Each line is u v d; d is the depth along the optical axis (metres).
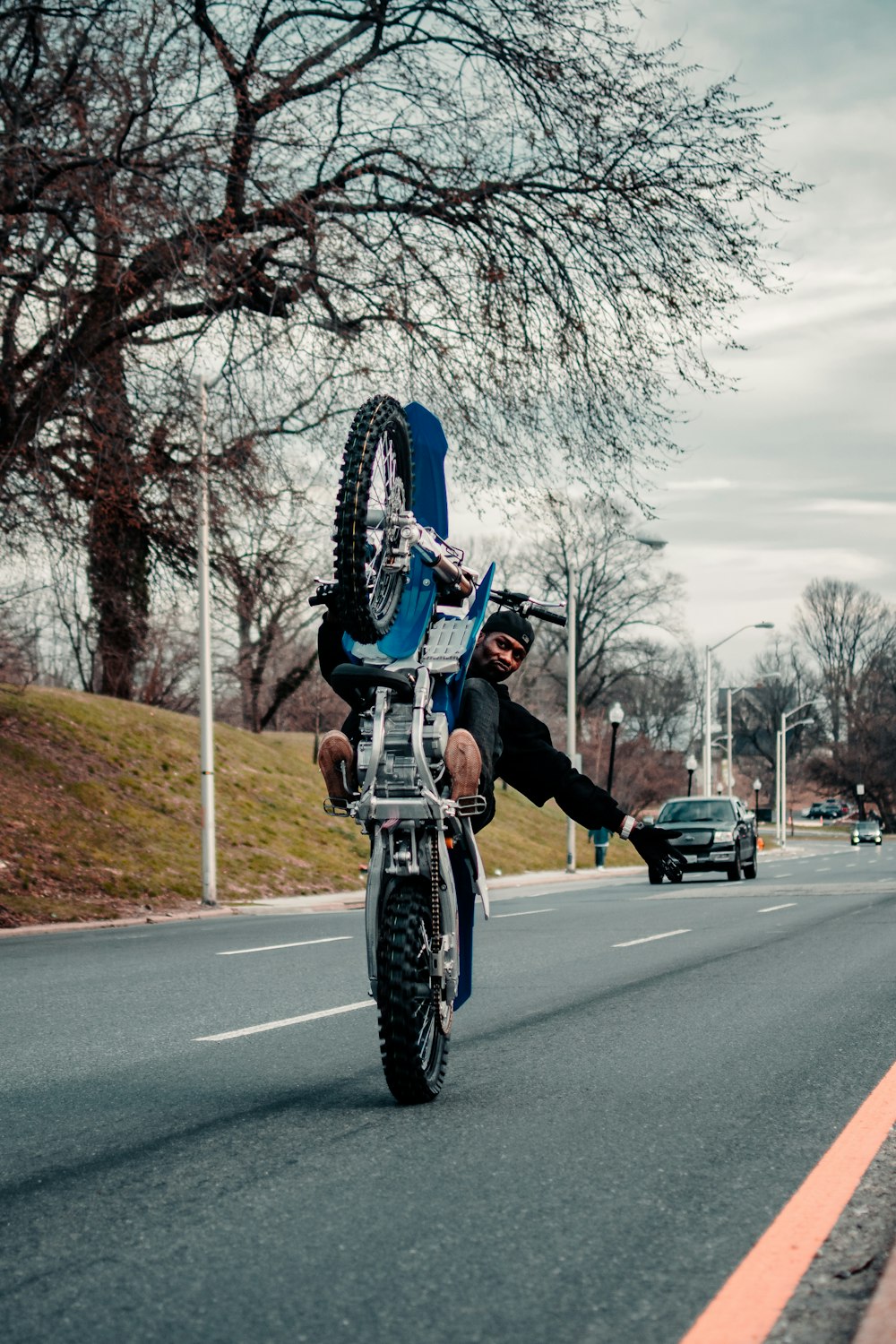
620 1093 6.47
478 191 20.20
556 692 82.81
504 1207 4.57
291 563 24.84
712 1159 5.23
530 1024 8.67
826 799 166.00
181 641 45.66
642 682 106.25
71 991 10.60
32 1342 3.45
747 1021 8.76
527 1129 5.71
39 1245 4.21
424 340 20.53
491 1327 3.53
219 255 18.80
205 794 23.00
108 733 30.98
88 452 20.47
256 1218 4.46
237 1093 6.50
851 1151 5.34
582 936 15.45
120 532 23.58
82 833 24.84
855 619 113.62
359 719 6.18
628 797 77.56
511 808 52.62
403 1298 3.73
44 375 19.38
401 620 6.05
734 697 127.62
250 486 21.08
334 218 19.81
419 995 5.96
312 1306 3.68
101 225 18.00
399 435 6.00
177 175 18.28
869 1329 3.44
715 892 26.81
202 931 17.83
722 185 20.28
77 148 18.06
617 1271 3.95
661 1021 8.76
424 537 6.00
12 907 19.42
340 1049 7.76
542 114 20.05
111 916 20.41
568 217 20.31
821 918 17.89
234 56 19.38
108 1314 3.64
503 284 20.17
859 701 113.62
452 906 6.12
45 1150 5.38
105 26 17.62
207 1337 3.47
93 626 33.97
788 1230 4.33
